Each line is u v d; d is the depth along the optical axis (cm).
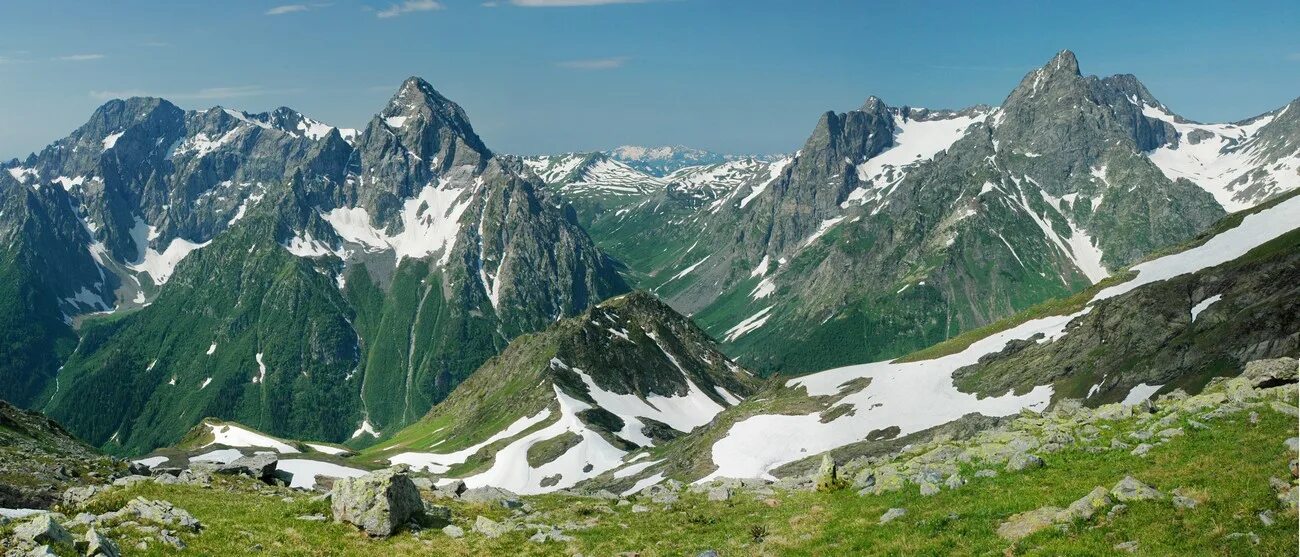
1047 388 13762
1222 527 3691
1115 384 12562
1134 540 3791
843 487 5878
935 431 13300
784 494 6106
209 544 4731
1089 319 14988
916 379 16162
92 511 5325
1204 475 4262
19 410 10162
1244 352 11081
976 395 14600
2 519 4488
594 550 5078
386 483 5447
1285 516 3594
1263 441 4528
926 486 5134
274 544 4903
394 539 5209
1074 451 5303
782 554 4656
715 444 15625
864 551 4422
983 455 5622
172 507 5172
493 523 5528
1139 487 4206
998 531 4256
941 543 4269
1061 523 4106
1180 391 6569
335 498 5466
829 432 14700
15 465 6794
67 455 8319
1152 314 13612
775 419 16112
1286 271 12306
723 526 5362
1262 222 17300
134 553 4375
